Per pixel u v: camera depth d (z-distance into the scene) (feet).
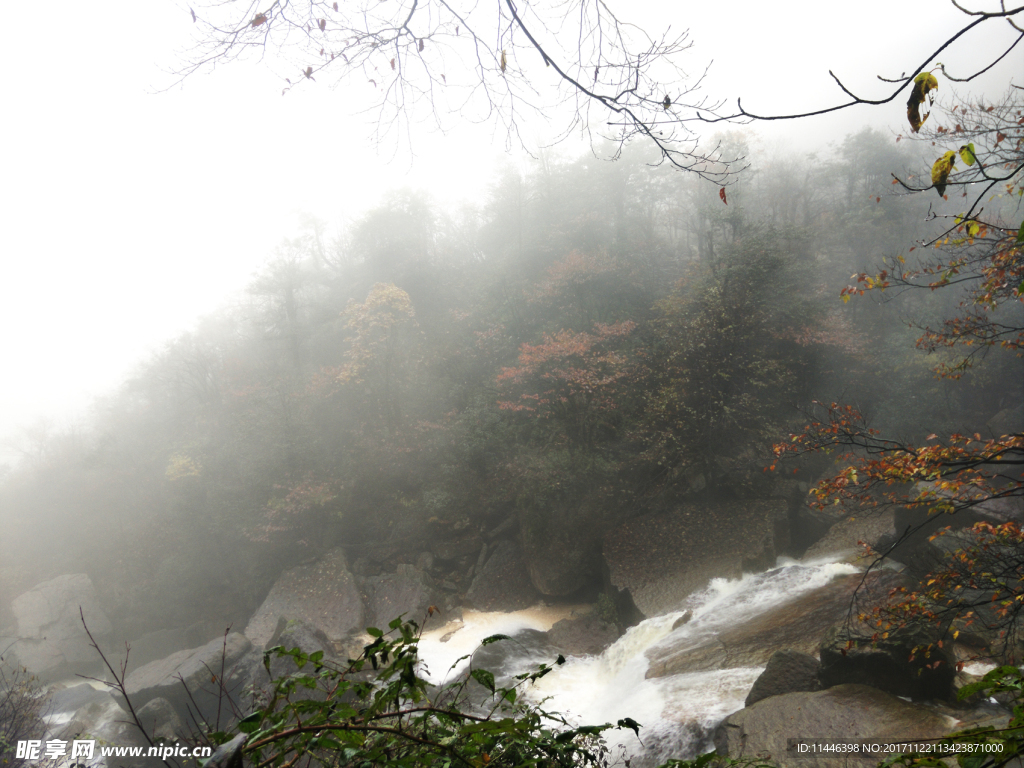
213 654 48.55
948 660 23.71
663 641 41.91
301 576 65.16
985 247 20.35
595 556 58.65
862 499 20.85
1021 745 2.68
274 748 3.79
